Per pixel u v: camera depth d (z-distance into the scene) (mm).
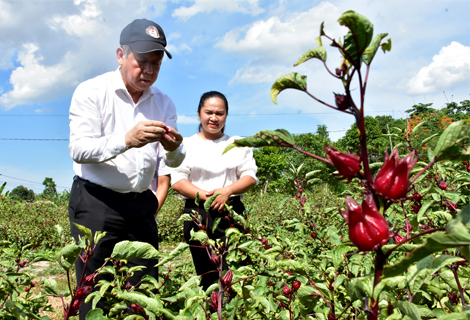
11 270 1776
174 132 1939
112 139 1873
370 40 604
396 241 1257
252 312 1576
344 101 655
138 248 1295
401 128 2014
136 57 2018
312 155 746
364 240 620
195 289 1655
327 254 1787
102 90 2117
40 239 9461
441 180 1900
